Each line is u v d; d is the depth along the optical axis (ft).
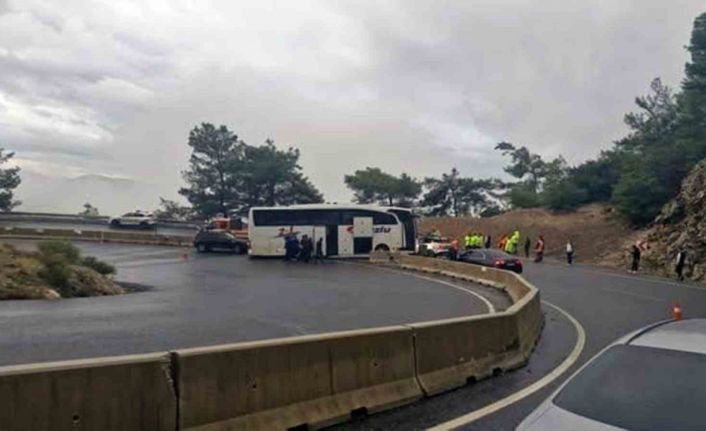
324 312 63.52
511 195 292.81
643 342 14.75
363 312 63.87
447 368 31.12
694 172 156.66
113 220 234.58
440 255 161.58
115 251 169.78
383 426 23.98
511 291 82.84
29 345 42.06
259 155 303.07
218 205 302.25
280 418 22.22
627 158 220.23
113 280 94.38
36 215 241.96
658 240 156.25
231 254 172.35
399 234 157.48
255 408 21.63
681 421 12.17
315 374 24.09
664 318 62.59
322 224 157.28
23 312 60.18
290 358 23.24
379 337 27.35
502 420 24.98
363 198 356.38
